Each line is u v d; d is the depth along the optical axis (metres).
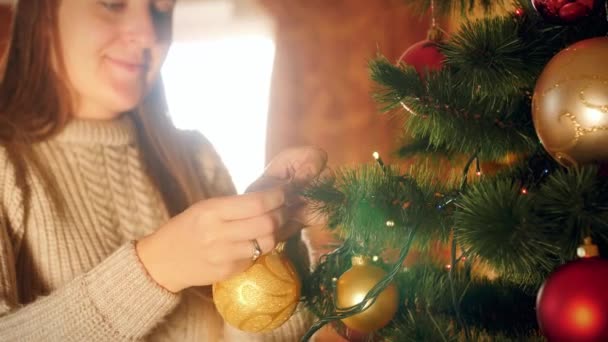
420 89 0.82
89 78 1.04
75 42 1.03
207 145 1.32
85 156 1.08
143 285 0.81
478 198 0.71
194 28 3.26
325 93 2.86
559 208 0.68
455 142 0.85
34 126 1.04
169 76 3.49
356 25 2.83
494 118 0.84
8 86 1.05
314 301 0.90
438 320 0.81
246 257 0.78
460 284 0.88
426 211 0.80
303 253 1.00
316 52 2.88
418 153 1.02
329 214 0.83
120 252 0.83
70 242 1.03
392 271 0.78
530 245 0.68
